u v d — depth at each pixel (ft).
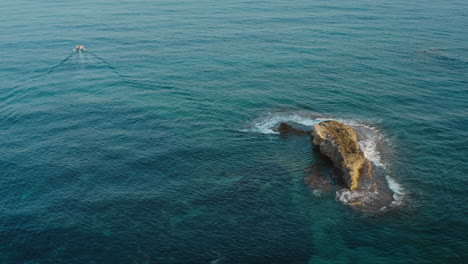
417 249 118.73
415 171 153.79
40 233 127.44
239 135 183.83
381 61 270.87
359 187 142.51
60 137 184.75
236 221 130.11
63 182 152.56
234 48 303.07
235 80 244.83
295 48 299.99
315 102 215.92
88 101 221.46
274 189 145.38
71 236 125.70
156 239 123.44
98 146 176.55
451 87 227.40
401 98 216.33
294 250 119.24
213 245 120.78
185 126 192.65
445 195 140.46
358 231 125.90
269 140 179.01
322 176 151.64
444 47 299.79
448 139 175.73
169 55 291.17
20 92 235.81
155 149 173.17
